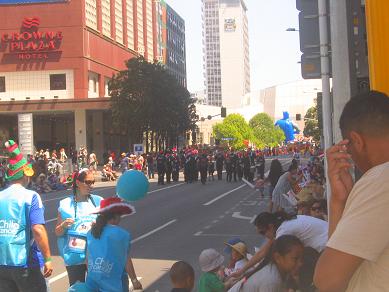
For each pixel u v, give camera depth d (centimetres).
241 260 652
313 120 12025
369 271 208
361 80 562
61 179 3828
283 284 441
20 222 534
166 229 1661
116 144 7650
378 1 342
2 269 535
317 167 2161
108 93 6781
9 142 551
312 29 703
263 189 2602
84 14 6359
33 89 6344
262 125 17312
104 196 2827
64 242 639
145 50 8731
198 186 3534
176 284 519
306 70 704
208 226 1706
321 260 212
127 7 7906
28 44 6322
